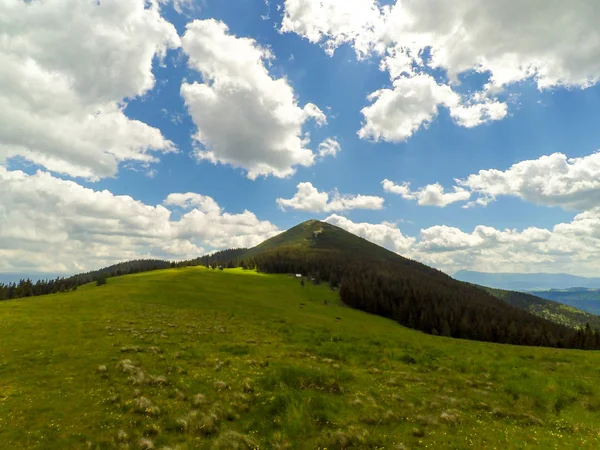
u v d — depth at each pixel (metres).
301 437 14.38
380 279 182.00
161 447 13.14
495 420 17.14
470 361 30.59
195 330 37.91
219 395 18.66
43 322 37.75
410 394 20.55
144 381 19.81
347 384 21.67
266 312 66.62
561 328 153.75
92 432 14.09
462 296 192.00
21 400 16.83
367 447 13.73
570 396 21.30
